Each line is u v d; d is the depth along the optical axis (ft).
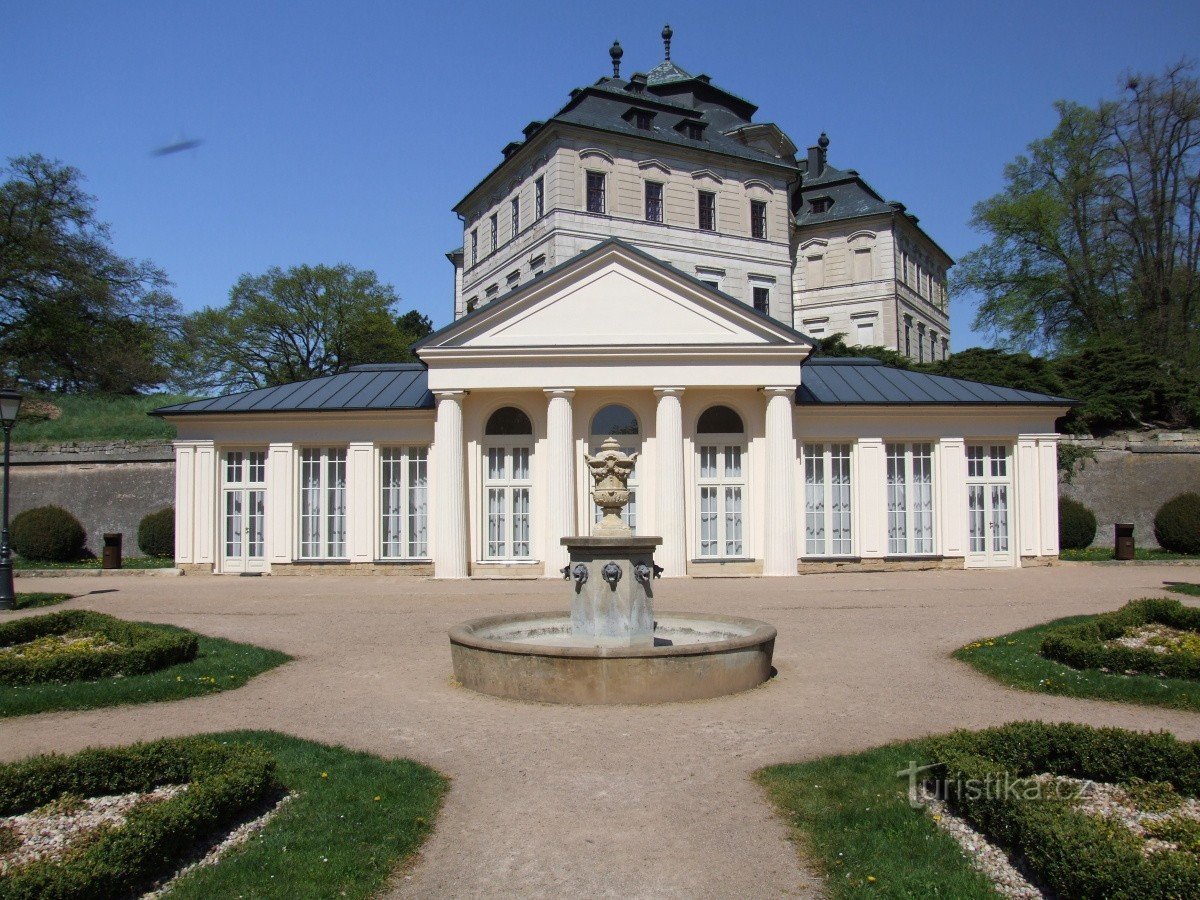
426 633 56.34
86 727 35.32
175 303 212.23
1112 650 42.19
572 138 168.86
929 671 44.60
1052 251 182.80
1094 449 124.77
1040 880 20.25
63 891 18.29
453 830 24.53
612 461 44.37
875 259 213.05
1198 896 17.38
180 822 21.91
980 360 153.79
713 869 21.97
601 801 26.55
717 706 37.45
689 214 180.55
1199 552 106.42
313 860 22.00
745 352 91.61
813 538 96.27
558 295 92.99
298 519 96.32
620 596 42.68
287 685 42.63
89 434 139.95
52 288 182.91
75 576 96.53
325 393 101.09
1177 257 163.63
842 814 24.75
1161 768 25.57
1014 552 97.76
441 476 92.07
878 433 96.78
